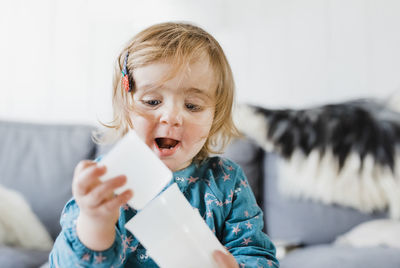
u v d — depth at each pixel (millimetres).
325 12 1967
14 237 1336
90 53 2016
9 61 1995
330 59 1962
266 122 1540
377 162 1439
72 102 2008
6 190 1401
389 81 1905
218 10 1825
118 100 803
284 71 1994
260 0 2002
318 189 1454
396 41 1904
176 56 690
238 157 1504
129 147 514
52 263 618
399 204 1396
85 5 2016
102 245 531
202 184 788
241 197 785
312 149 1488
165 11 1775
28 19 2006
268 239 767
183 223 517
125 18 2000
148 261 701
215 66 753
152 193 515
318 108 1588
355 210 1434
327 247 1283
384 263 1061
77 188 490
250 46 2010
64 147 1537
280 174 1504
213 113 755
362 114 1510
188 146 692
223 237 753
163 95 684
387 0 1916
